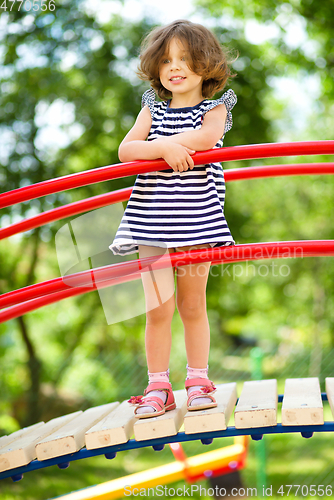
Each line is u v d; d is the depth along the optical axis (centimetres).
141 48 193
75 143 713
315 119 934
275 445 474
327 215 962
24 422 475
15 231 190
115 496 251
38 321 835
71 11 677
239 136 722
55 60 676
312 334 1006
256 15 739
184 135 168
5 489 437
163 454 482
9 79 681
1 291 752
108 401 456
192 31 175
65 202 680
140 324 758
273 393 185
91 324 768
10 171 681
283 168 210
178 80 176
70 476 459
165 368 177
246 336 1479
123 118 691
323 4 716
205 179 170
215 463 277
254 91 723
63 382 650
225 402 174
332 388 192
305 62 754
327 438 480
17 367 725
